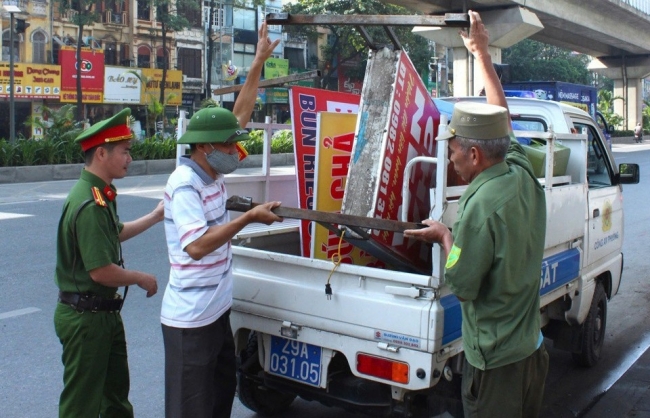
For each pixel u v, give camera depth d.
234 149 3.07
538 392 2.75
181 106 38.19
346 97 4.29
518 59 51.09
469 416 2.68
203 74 39.50
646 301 7.20
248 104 3.72
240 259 3.50
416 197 3.52
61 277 3.13
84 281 3.08
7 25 31.28
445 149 2.83
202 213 2.96
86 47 33.88
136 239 9.27
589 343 5.00
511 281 2.49
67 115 20.39
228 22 39.78
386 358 3.00
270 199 4.33
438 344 2.88
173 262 3.06
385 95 3.29
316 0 35.69
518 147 2.81
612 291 5.38
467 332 2.62
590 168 5.16
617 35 32.16
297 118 3.88
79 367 3.12
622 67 41.94
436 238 2.71
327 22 3.13
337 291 3.12
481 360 2.55
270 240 4.10
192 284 3.01
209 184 3.05
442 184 2.85
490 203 2.45
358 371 3.09
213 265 3.05
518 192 2.52
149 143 20.98
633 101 43.16
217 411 3.35
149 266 7.83
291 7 37.31
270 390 4.12
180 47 38.25
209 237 2.87
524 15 23.08
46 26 32.69
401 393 3.07
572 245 4.32
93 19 32.12
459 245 2.46
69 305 3.10
